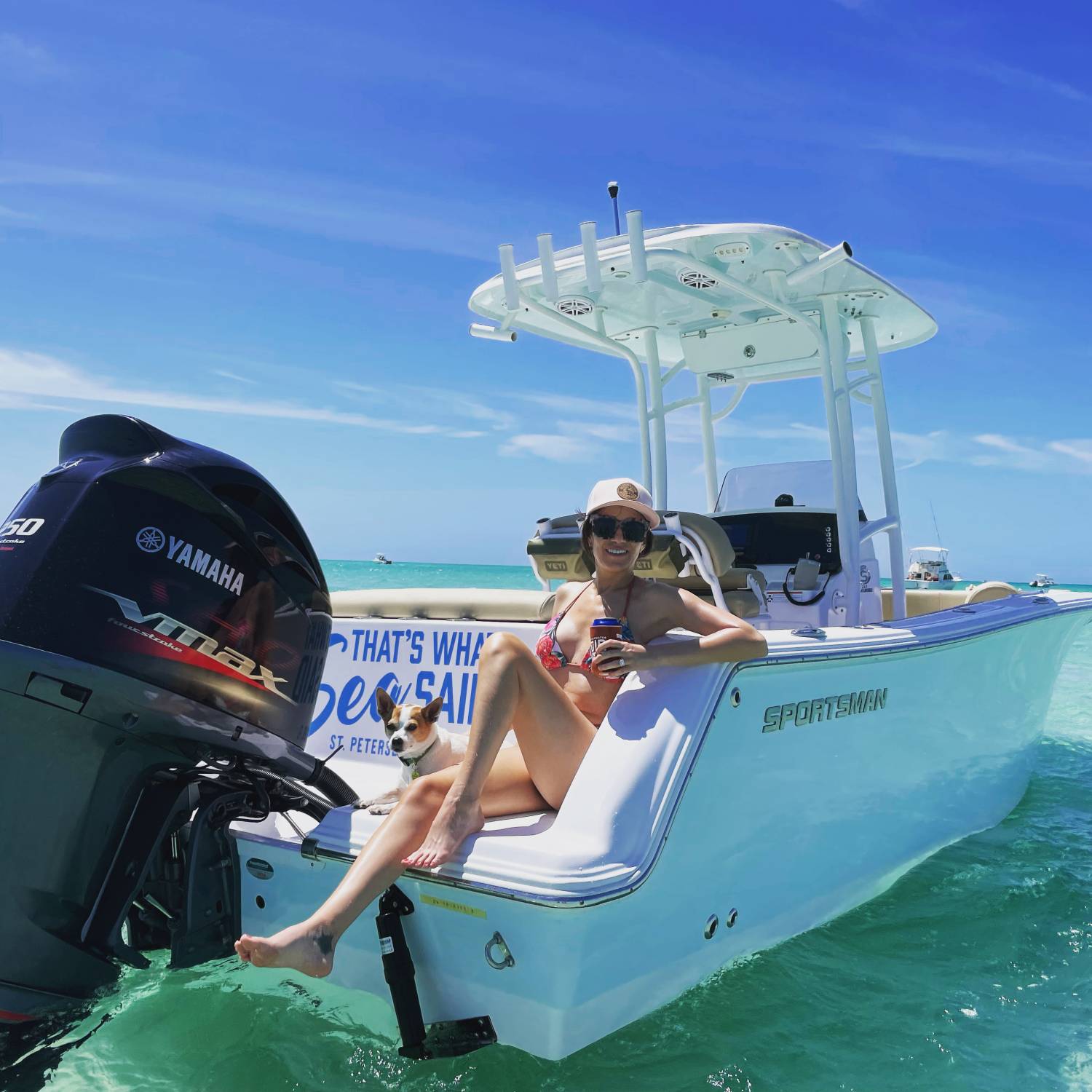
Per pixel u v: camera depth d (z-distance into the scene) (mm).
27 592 2393
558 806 2645
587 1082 2359
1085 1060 2719
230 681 2607
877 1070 2627
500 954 2334
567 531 4340
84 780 2416
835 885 3564
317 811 2871
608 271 4758
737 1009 2865
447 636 3844
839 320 5125
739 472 6473
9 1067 2293
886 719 3766
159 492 2514
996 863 4387
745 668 2822
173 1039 2539
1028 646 5273
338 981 2693
